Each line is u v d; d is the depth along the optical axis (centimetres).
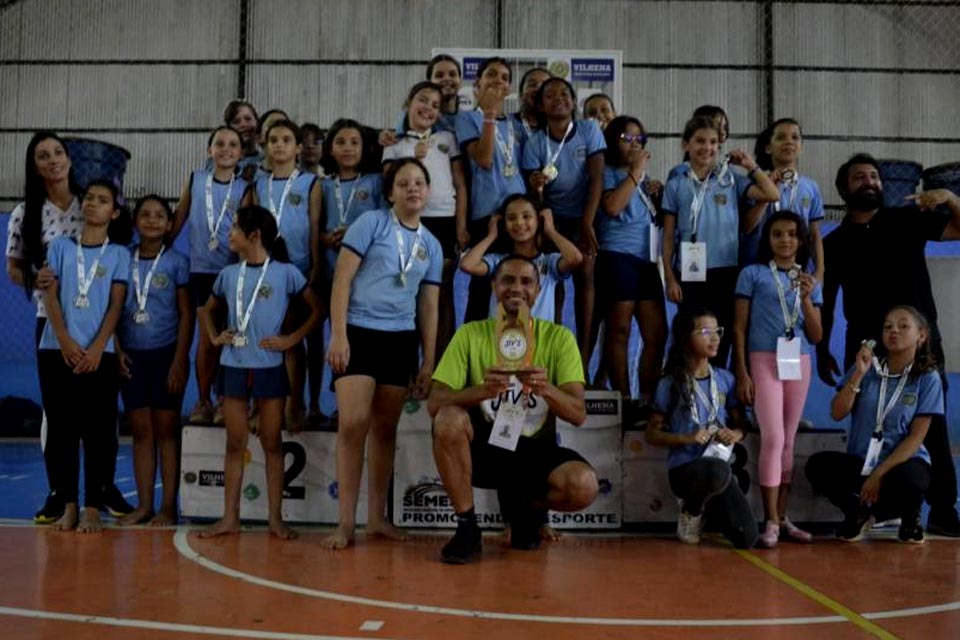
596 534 432
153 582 313
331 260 471
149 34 1247
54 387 418
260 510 446
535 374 345
